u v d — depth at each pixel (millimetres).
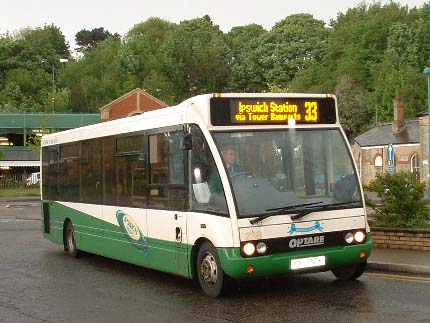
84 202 14672
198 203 10234
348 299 9586
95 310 9578
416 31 82000
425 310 8680
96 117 83750
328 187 10242
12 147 79500
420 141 57625
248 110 10141
